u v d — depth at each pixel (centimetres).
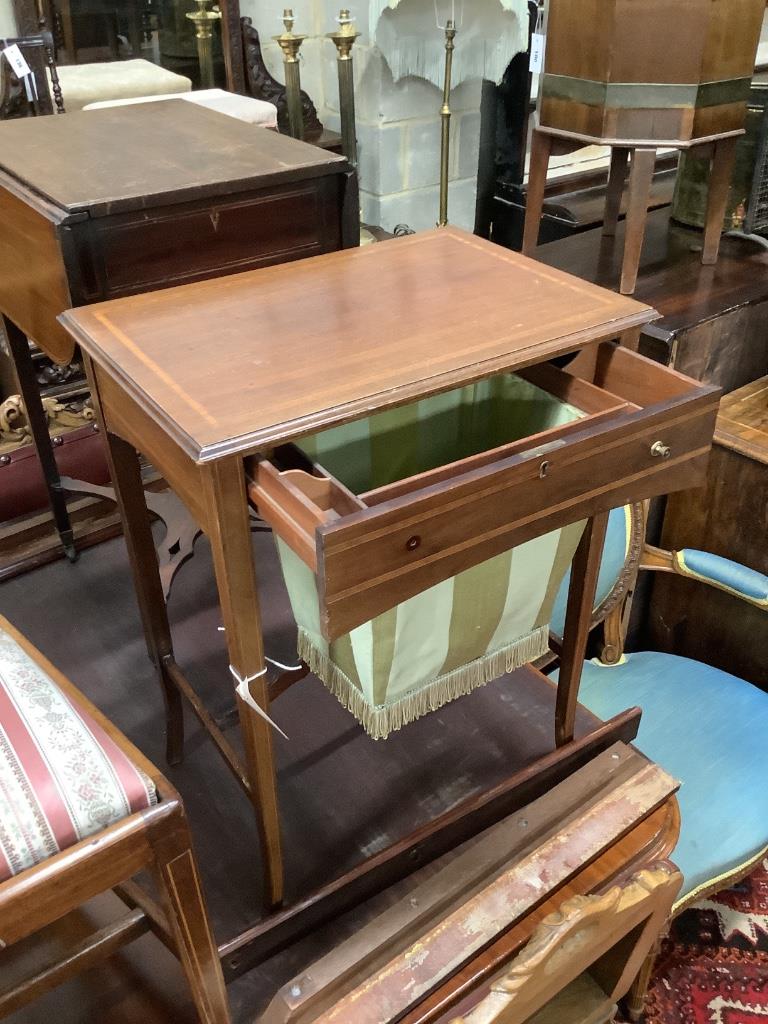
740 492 154
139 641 136
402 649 83
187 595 143
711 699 141
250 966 94
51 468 144
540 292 96
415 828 107
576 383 94
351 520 66
